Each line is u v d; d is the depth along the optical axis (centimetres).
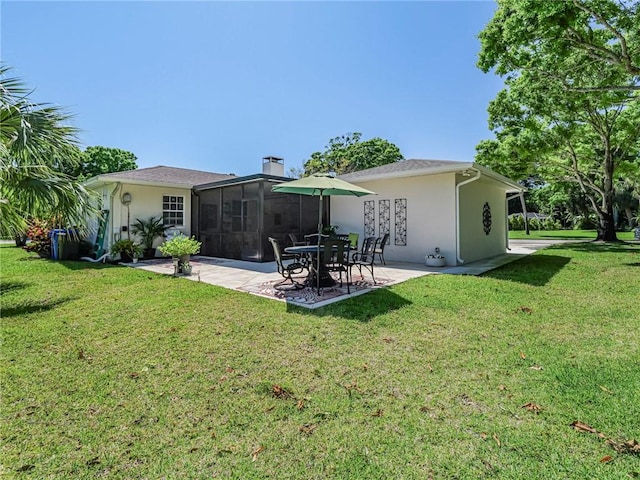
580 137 1608
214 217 1183
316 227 1175
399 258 1010
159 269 873
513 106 1570
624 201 2694
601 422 208
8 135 491
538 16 832
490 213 1144
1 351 331
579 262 906
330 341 350
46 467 179
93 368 293
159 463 182
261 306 484
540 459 180
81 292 591
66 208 532
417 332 373
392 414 223
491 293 545
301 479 170
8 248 1425
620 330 372
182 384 265
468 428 207
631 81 1193
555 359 301
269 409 230
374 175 992
